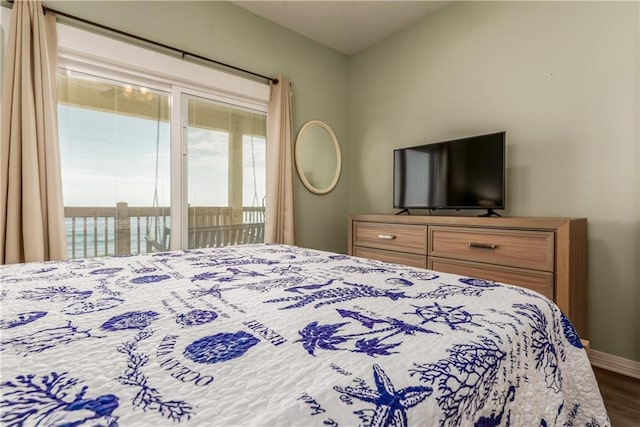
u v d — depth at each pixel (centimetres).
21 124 166
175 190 230
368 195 328
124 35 202
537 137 211
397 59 299
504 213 228
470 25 246
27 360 44
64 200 193
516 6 220
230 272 107
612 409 146
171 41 223
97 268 113
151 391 37
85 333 54
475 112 244
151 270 110
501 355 53
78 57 190
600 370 182
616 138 180
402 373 43
